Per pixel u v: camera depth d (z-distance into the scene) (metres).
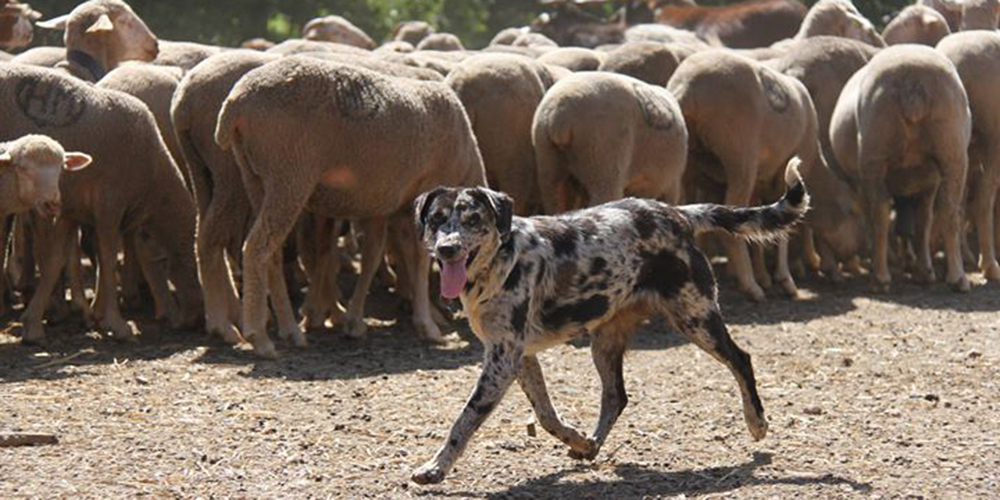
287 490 9.88
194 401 12.53
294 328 15.41
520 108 17.83
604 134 16.98
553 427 10.48
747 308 18.56
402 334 16.41
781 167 19.97
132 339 15.41
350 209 15.19
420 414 12.19
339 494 9.80
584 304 10.34
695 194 20.34
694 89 18.84
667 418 12.16
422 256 15.94
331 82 14.59
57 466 10.29
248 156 14.48
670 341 15.76
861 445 11.22
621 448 11.15
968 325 17.28
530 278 10.00
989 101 20.73
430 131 15.35
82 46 18.88
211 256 15.31
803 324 17.38
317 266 16.42
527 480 10.24
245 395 12.81
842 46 22.62
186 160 15.59
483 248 9.75
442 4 49.47
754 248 19.97
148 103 16.84
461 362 14.67
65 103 15.21
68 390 12.89
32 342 15.12
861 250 21.23
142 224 16.05
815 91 22.30
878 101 19.67
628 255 10.45
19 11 22.11
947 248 20.08
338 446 11.09
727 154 18.97
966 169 19.83
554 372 13.97
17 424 11.49
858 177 21.31
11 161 14.13
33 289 17.25
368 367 14.30
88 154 15.24
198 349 15.01
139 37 19.19
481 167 16.16
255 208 14.76
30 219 15.52
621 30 33.50
